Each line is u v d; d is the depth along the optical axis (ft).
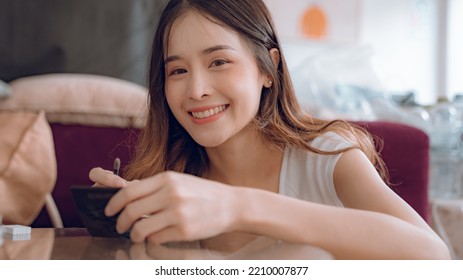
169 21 3.50
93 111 6.71
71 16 9.63
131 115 6.72
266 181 3.90
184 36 3.40
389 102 8.91
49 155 5.70
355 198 3.28
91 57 9.73
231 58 3.44
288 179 3.79
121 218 2.38
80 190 2.50
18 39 9.43
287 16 11.93
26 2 9.45
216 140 3.48
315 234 2.53
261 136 3.91
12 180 5.49
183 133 4.06
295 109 4.07
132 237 2.37
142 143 4.08
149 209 2.33
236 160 3.89
